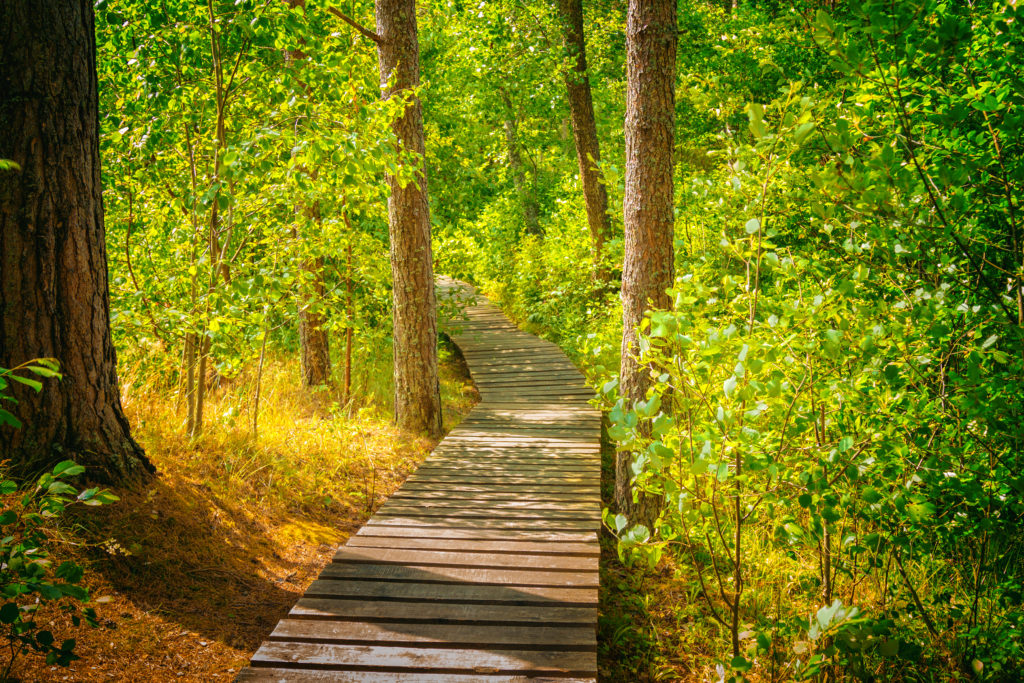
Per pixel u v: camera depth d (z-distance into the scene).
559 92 14.16
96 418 4.21
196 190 5.64
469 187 20.50
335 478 6.27
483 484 5.91
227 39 6.05
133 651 3.31
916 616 3.87
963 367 3.76
